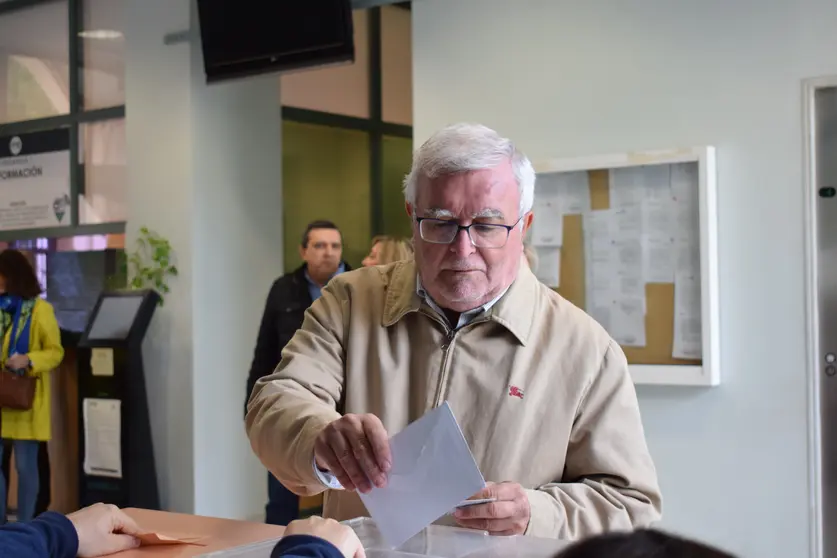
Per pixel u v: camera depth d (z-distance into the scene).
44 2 5.79
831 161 3.30
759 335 3.40
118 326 4.95
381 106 6.54
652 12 3.64
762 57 3.41
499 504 1.46
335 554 1.09
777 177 3.38
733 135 3.46
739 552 0.70
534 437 1.70
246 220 5.33
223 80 4.76
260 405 1.72
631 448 1.68
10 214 5.89
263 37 4.54
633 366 3.58
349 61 4.31
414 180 1.68
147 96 5.20
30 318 5.02
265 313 4.60
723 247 3.48
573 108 3.83
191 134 5.04
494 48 4.03
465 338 1.73
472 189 1.61
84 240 5.58
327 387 1.77
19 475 5.09
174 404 5.05
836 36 3.27
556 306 1.79
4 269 5.04
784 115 3.36
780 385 3.35
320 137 6.16
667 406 3.57
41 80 5.82
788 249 3.35
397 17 6.66
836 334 3.28
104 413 4.94
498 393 1.70
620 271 3.64
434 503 1.31
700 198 3.46
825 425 3.29
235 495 5.19
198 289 5.04
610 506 1.58
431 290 1.70
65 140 5.68
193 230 5.03
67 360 5.38
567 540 1.36
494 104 4.03
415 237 1.70
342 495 1.74
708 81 3.52
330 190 6.22
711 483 3.47
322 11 4.32
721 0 3.49
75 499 5.31
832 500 3.27
